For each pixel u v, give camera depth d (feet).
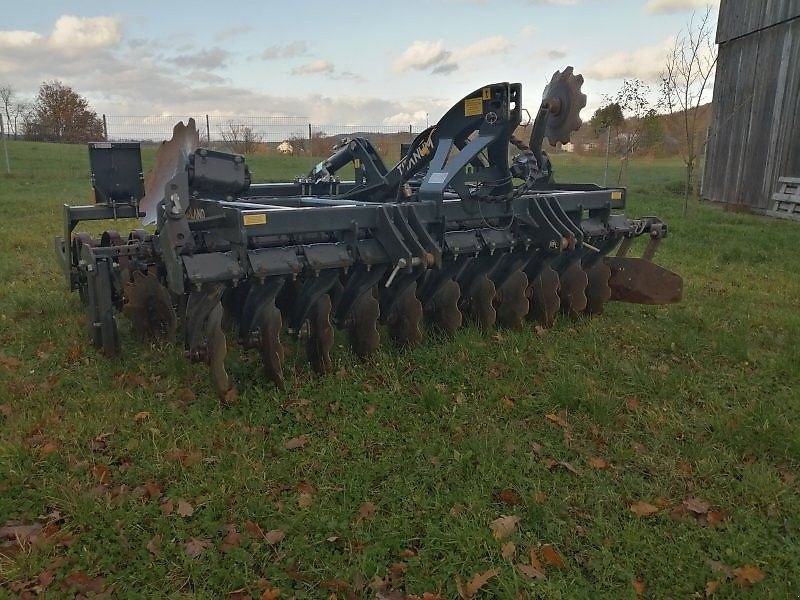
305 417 13.65
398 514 10.59
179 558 9.56
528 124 18.85
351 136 21.99
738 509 10.83
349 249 15.06
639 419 13.88
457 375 15.76
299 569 9.41
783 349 18.12
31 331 18.47
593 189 21.35
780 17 46.06
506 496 11.05
